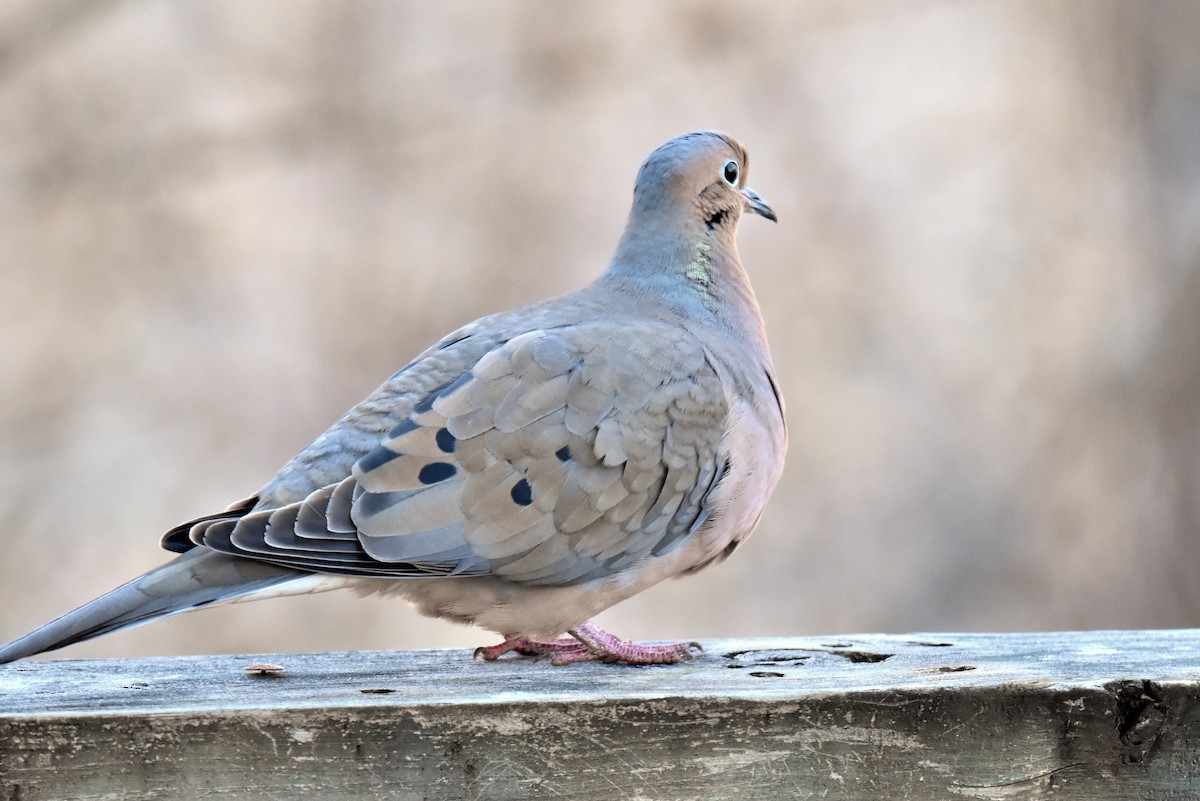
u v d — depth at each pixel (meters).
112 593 5.59
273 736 5.01
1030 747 5.34
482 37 18.69
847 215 18.03
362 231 17.94
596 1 18.73
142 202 17.47
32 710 4.98
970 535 15.55
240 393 17.03
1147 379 15.01
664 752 5.23
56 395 16.59
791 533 16.16
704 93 18.70
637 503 6.55
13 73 17.08
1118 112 15.80
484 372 6.43
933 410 16.36
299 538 5.95
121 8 17.61
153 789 4.94
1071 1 16.22
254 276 17.70
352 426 6.43
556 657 6.64
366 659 6.51
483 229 18.08
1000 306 16.59
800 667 6.11
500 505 6.29
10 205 16.84
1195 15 15.59
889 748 5.31
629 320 6.96
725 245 7.65
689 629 15.80
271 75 18.39
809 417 16.66
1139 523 14.59
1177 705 5.37
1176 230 15.44
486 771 5.14
